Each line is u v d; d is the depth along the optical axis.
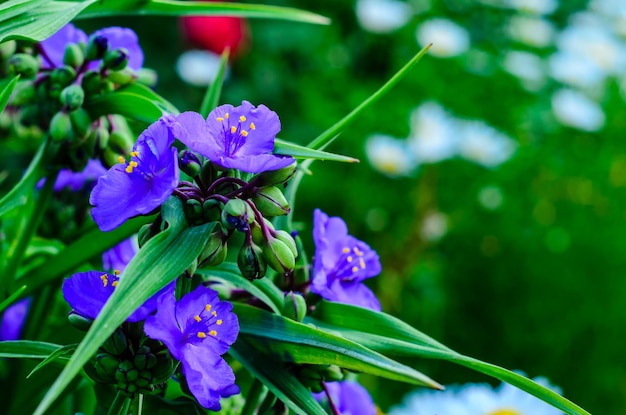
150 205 0.45
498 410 0.72
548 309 1.33
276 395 0.50
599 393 1.31
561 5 1.85
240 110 0.49
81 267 0.59
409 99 1.48
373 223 1.36
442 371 1.25
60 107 0.56
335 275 0.53
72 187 0.60
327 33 1.68
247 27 1.50
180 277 0.48
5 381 0.56
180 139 0.46
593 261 1.35
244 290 0.52
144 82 0.59
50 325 0.61
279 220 0.54
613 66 1.57
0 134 0.62
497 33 1.75
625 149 1.46
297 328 0.50
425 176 1.39
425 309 1.29
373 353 0.48
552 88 1.59
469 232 1.38
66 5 0.53
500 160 1.43
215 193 0.48
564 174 1.43
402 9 1.64
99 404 0.52
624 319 1.32
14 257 0.56
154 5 0.56
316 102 1.49
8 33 0.51
